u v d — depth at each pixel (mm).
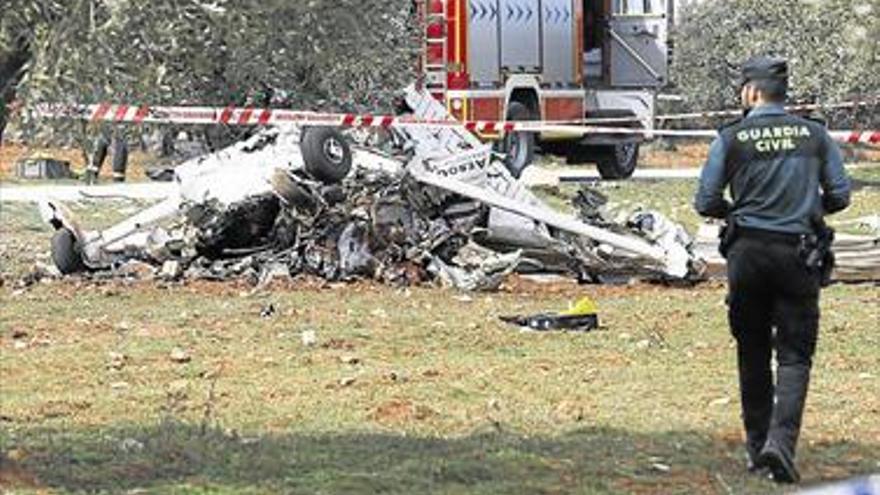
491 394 35156
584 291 53688
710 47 148250
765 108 27203
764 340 27391
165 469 26812
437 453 28453
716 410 33562
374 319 46000
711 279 57125
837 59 124500
